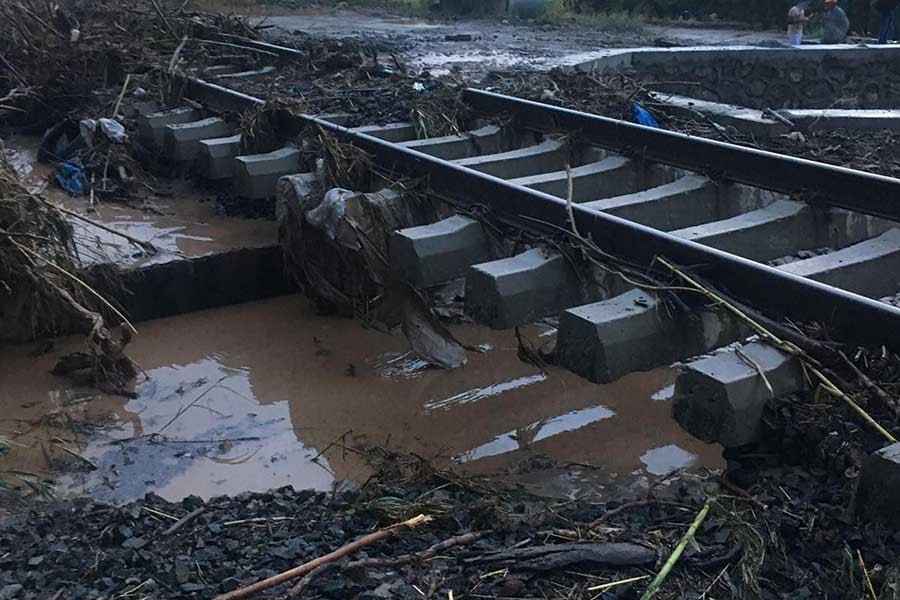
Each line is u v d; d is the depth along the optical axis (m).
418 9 20.22
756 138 8.91
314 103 8.55
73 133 8.84
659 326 4.35
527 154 7.38
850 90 15.60
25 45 9.92
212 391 5.45
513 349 5.95
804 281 4.12
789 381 3.95
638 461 4.73
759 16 20.39
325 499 4.17
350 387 5.52
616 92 9.74
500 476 4.58
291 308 6.57
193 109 8.66
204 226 7.03
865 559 3.21
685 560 3.37
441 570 3.40
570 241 4.95
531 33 17.16
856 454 3.63
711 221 6.45
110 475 4.58
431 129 8.12
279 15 18.91
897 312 3.80
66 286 5.75
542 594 3.26
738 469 3.95
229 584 3.32
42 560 3.57
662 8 21.94
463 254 5.39
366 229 5.72
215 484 4.52
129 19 11.13
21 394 5.33
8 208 5.54
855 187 5.67
